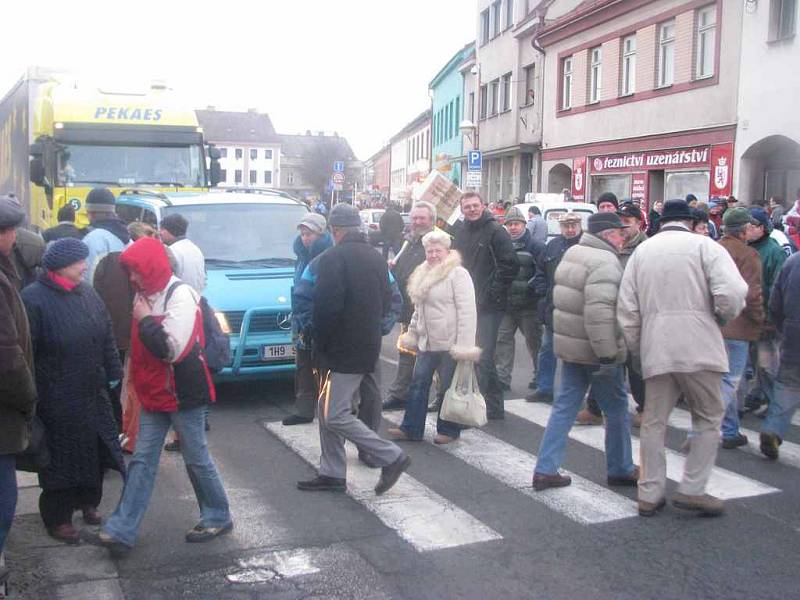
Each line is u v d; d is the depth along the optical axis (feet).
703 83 74.95
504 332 31.81
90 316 17.21
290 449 24.59
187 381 16.80
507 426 27.35
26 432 15.06
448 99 172.55
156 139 50.37
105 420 17.67
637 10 84.99
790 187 67.41
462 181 152.25
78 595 15.37
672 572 16.47
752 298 24.04
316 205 114.83
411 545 17.67
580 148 97.91
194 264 24.11
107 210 24.77
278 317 29.60
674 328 18.69
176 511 19.58
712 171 74.02
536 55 112.47
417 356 25.54
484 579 16.12
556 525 18.83
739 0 70.23
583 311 19.98
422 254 29.01
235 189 39.86
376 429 23.00
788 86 65.41
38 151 48.62
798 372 23.07
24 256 20.99
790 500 20.51
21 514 19.36
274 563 16.76
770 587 15.85
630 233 27.20
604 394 21.03
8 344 14.12
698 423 19.29
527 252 31.42
